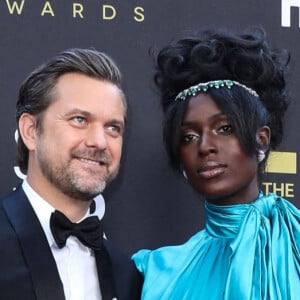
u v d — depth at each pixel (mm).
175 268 2332
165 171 2768
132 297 2285
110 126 2174
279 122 2414
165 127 2350
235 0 2812
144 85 2750
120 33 2738
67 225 2123
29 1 2672
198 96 2285
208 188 2270
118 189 2742
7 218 2158
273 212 2320
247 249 2225
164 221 2766
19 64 2652
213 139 2258
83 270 2176
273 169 2812
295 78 2836
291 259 2238
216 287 2234
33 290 2051
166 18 2768
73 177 2111
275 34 2828
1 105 2639
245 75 2314
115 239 2734
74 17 2699
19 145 2260
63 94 2146
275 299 2176
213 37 2344
